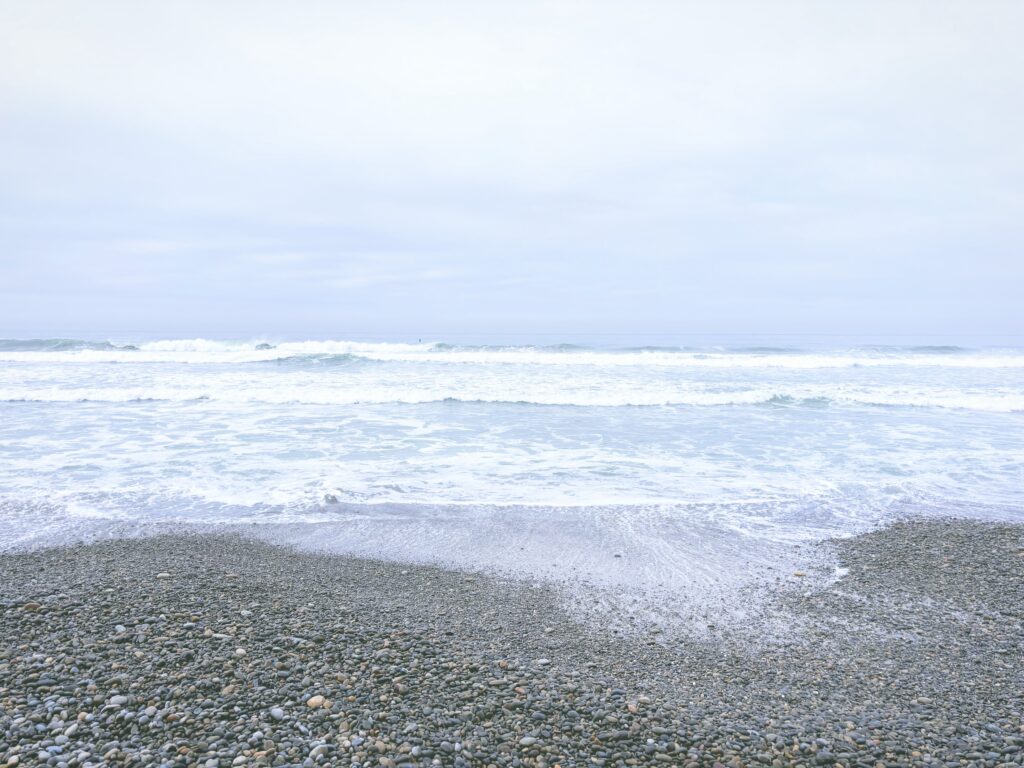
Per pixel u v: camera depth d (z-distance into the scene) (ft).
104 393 61.67
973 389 72.18
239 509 29.81
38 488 32.53
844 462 39.70
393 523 28.35
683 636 18.45
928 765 12.17
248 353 105.70
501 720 13.46
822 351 123.03
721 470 37.63
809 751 12.59
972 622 19.44
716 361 104.99
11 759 11.42
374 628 17.92
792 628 19.07
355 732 12.77
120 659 15.16
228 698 13.74
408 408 58.85
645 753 12.46
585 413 57.06
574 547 25.89
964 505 31.40
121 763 11.49
